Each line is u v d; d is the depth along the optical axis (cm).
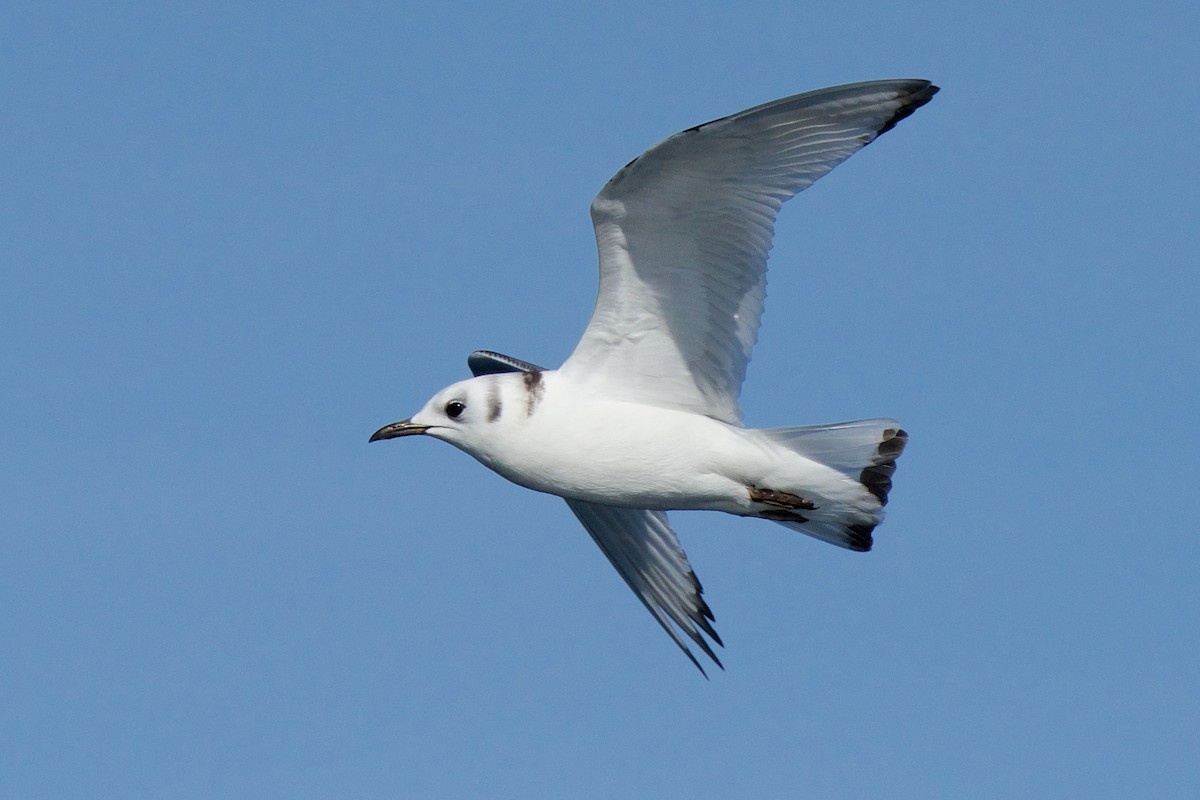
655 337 1406
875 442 1406
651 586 1680
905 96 1258
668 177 1302
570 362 1437
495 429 1438
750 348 1389
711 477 1421
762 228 1330
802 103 1261
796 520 1448
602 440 1414
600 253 1366
